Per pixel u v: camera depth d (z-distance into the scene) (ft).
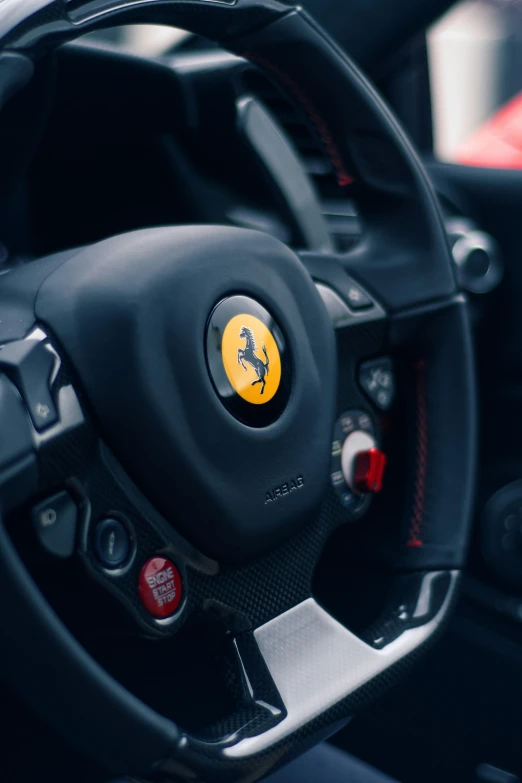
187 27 2.87
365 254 3.35
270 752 2.49
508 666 4.86
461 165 5.26
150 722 2.27
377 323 3.21
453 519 3.34
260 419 2.53
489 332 5.16
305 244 4.42
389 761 5.04
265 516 2.56
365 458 3.10
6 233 3.98
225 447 2.46
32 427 2.24
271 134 4.32
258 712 2.57
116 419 2.36
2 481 2.15
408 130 5.79
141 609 2.43
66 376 2.36
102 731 2.24
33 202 4.18
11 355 2.27
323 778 3.75
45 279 2.47
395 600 3.28
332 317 3.07
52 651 2.15
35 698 2.21
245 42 2.99
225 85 4.18
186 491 2.43
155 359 2.36
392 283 3.29
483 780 4.90
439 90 5.92
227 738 2.48
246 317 2.54
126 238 2.52
